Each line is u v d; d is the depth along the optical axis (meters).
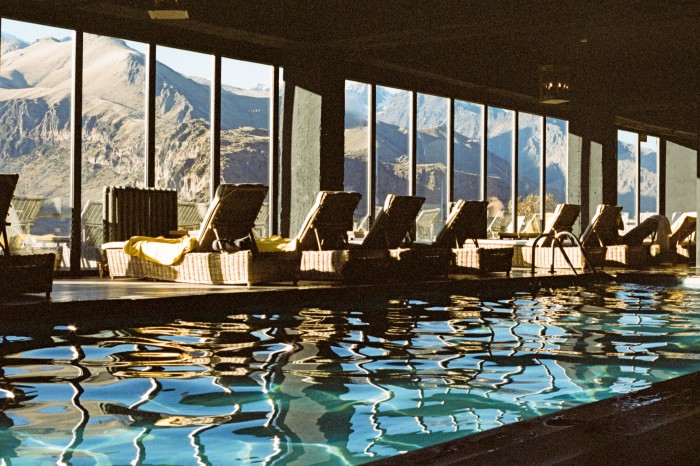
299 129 11.94
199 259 8.43
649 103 15.59
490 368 4.07
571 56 15.30
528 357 4.43
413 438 2.71
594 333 5.46
